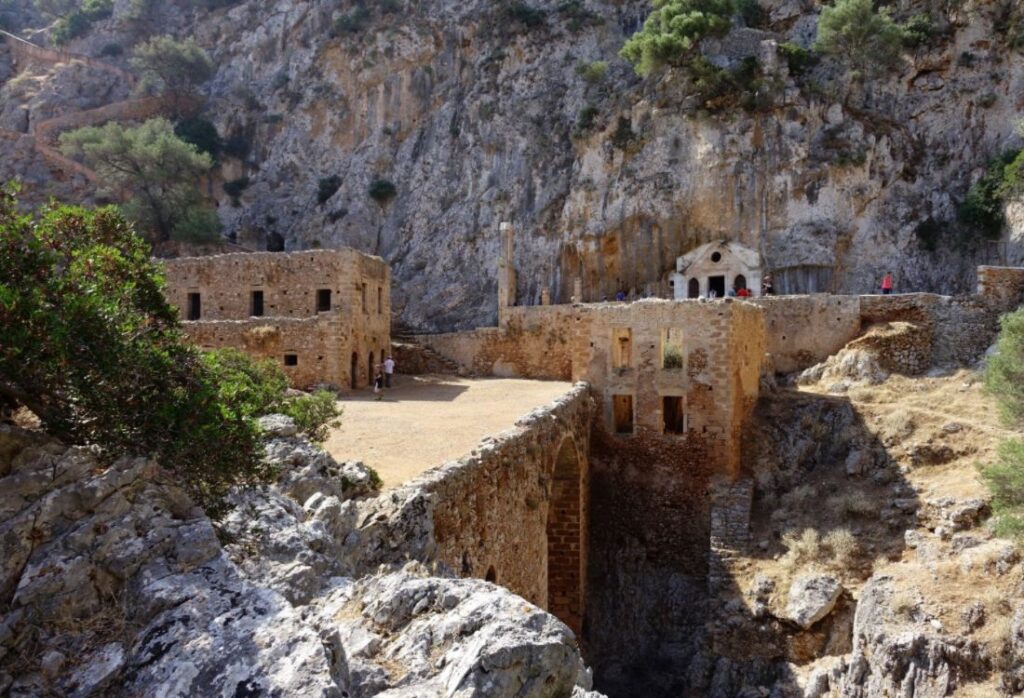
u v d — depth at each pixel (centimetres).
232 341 3156
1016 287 3375
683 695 2066
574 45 6178
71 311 729
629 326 2742
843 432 2703
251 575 731
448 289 5819
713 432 2592
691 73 4838
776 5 5803
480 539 1288
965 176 4541
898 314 3469
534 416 1884
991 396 2384
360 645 608
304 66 7588
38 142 7088
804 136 4528
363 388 3381
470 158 6259
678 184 4703
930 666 1611
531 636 573
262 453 913
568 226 5153
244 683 512
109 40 8869
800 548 2186
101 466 716
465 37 6788
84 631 587
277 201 7231
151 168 6128
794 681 1886
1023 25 4525
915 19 4881
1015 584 1698
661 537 2622
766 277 4284
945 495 2167
